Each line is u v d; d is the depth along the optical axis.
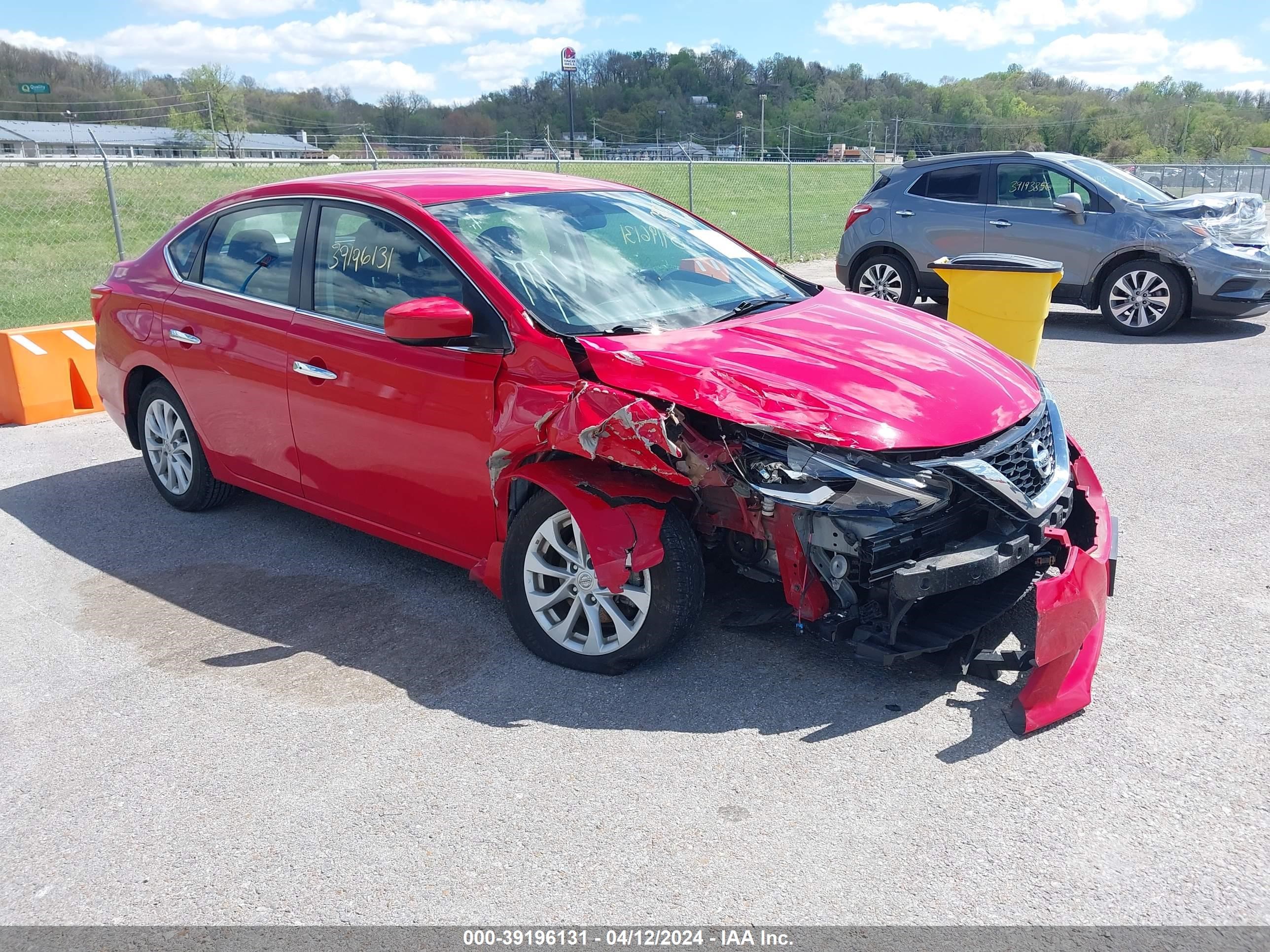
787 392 3.23
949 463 3.14
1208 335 9.88
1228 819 2.67
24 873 2.63
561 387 3.43
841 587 3.15
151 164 11.49
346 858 2.64
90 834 2.78
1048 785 2.84
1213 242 9.43
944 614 3.30
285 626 4.00
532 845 2.67
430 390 3.77
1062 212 10.05
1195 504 5.09
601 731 3.18
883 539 3.06
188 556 4.74
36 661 3.76
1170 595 4.04
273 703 3.42
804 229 21.69
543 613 3.62
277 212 4.56
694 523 3.47
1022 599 3.39
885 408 3.22
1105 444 6.16
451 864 2.61
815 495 3.05
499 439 3.53
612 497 3.33
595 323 3.66
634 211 4.61
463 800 2.86
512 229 4.04
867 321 3.99
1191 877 2.47
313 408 4.24
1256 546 4.52
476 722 3.26
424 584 4.38
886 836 2.65
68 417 7.25
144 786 2.98
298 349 4.26
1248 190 32.19
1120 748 3.01
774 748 3.06
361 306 4.09
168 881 2.58
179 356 4.86
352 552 4.75
